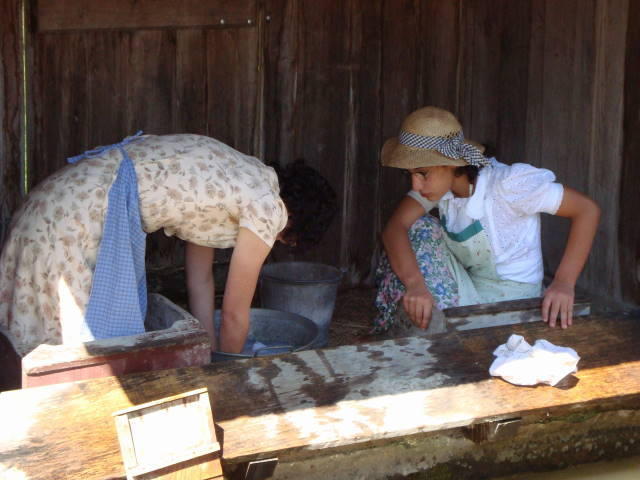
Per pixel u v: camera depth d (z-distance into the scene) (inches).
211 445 86.7
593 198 159.2
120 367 100.6
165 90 164.4
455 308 122.8
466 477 105.2
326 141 176.4
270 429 92.4
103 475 83.6
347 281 183.6
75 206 103.8
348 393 100.0
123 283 105.0
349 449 98.3
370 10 174.2
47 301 103.6
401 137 124.5
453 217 133.6
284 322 136.8
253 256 107.0
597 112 157.0
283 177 112.2
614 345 114.4
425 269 131.9
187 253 123.6
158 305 116.0
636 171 148.6
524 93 175.6
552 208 126.1
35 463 84.5
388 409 97.2
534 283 135.6
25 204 107.9
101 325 103.7
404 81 178.9
